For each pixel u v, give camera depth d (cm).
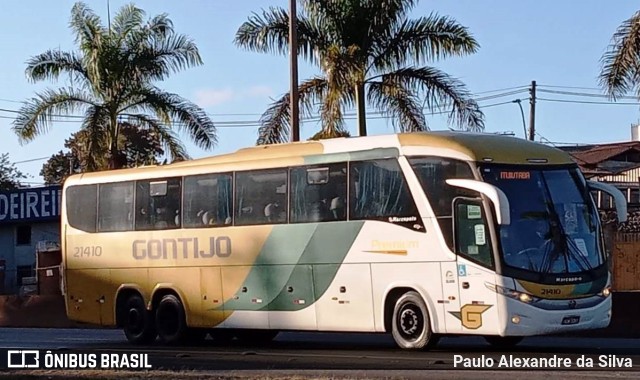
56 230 5597
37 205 5572
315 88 3131
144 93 3600
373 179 1875
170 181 2250
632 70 2839
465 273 1723
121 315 2353
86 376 1510
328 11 3105
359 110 3105
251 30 3138
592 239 1761
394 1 3080
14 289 5556
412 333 1809
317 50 3109
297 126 2817
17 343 2441
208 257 2156
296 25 2877
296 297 1989
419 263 1789
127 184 2345
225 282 2122
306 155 1992
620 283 3002
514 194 1723
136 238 2309
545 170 1766
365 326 1873
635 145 5812
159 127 3634
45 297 3366
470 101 3095
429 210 1781
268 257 2038
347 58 2981
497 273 1681
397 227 1827
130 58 3572
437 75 3102
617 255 3014
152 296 2277
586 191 1789
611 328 2228
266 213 2050
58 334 2897
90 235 2412
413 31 3097
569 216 1753
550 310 1678
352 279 1892
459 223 1739
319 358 1792
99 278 2386
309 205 1973
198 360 1839
